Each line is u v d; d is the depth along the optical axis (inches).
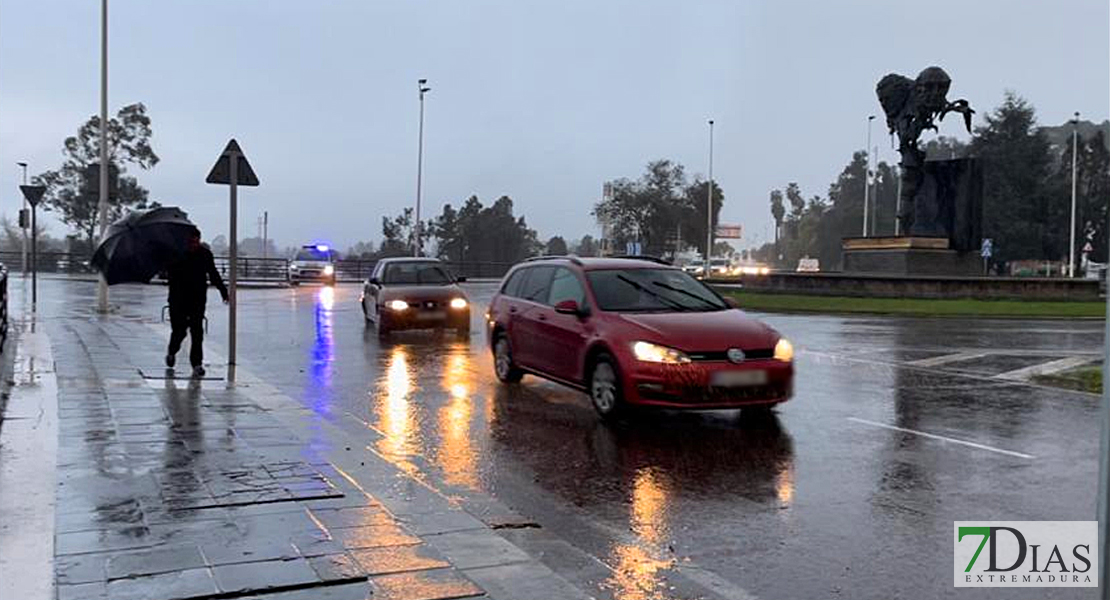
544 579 176.7
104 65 863.1
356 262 2233.0
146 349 560.4
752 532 227.1
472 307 1108.5
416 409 395.2
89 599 161.3
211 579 171.9
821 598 183.9
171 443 290.7
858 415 391.2
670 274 421.4
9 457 266.1
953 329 886.4
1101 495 118.7
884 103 1465.3
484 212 3260.3
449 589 169.9
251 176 468.8
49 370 450.0
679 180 2908.5
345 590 168.2
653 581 192.1
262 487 238.5
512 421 369.1
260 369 518.6
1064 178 3193.9
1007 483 276.2
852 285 1347.2
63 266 2105.1
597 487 269.3
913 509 248.1
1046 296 1316.4
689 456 309.3
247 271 1936.5
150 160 2082.9
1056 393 459.8
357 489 238.7
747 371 345.7
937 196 1423.5
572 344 392.2
